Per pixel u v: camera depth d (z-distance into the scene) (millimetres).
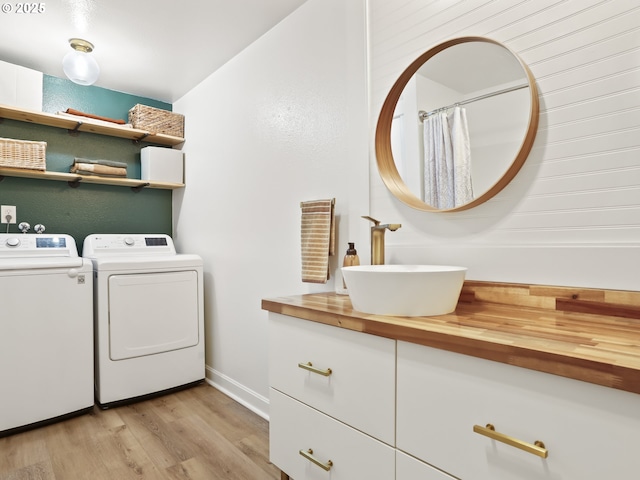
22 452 1807
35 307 2076
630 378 594
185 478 1600
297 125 2023
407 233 1505
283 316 1349
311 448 1225
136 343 2432
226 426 2076
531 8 1160
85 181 2881
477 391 802
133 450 1821
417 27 1475
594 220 1045
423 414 903
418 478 912
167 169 3070
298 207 2010
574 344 734
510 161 1186
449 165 1357
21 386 2016
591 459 649
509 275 1209
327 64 1854
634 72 983
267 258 2219
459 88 1332
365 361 1043
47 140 2785
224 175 2625
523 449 715
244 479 1592
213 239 2754
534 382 717
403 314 1044
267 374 2203
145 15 2039
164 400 2459
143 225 3254
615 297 992
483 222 1273
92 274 2314
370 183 1649
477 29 1291
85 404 2227
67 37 2252
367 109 1650
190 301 2680
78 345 2217
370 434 1029
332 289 1818
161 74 2775
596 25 1040
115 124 2861
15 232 2668
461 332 845
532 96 1131
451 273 1048
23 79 2469
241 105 2449
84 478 1596
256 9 2008
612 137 1016
